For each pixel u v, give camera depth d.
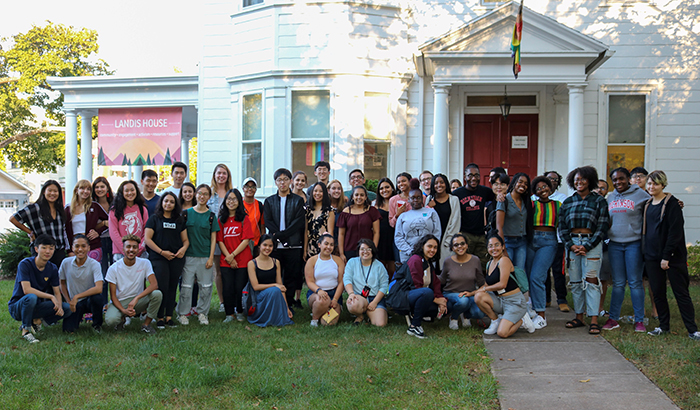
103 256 6.62
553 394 3.99
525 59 8.86
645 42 9.98
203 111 10.72
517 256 6.14
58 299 5.54
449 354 4.86
